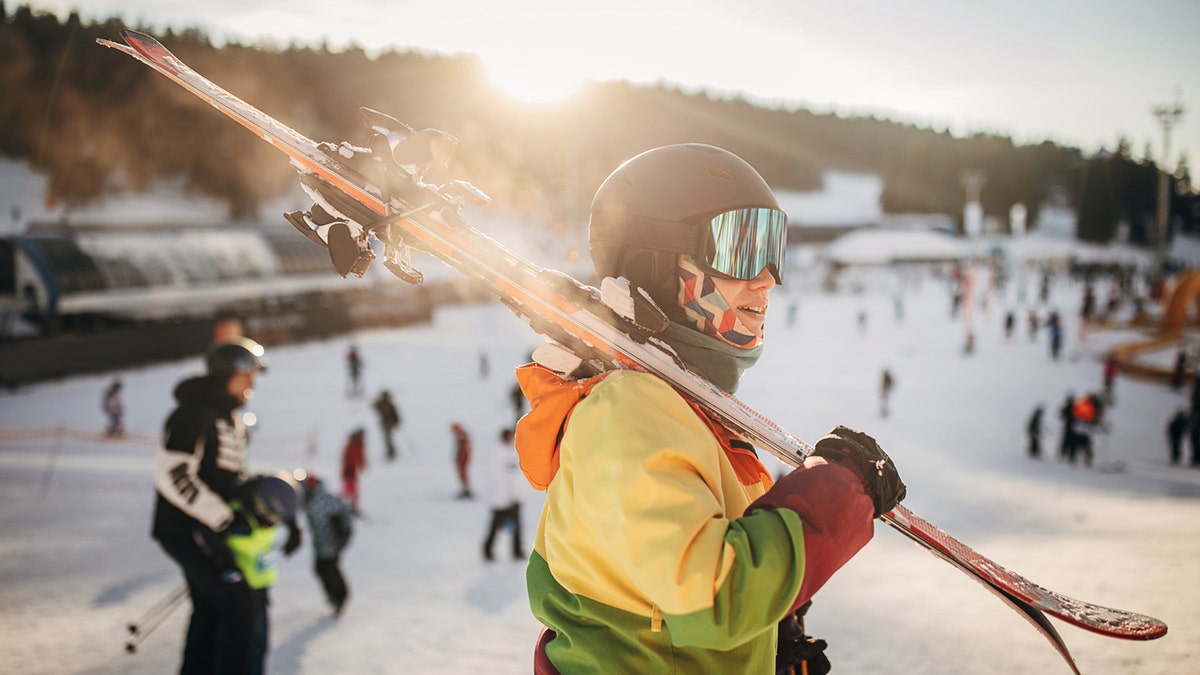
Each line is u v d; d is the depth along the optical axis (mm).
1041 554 7199
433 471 15875
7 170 69938
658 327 933
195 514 3480
